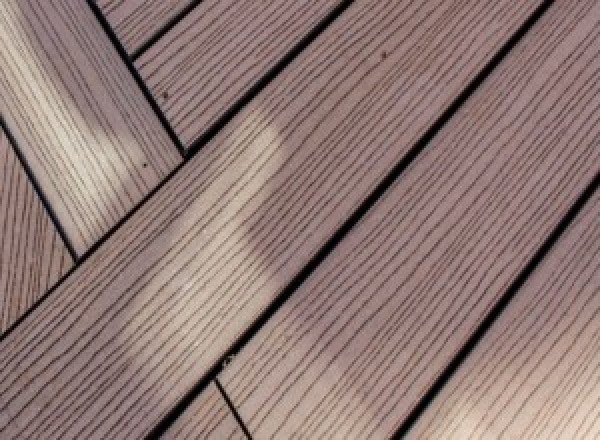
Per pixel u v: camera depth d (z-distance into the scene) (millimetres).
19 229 1355
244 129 1394
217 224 1371
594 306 1365
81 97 1385
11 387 1326
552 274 1373
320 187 1385
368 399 1339
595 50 1430
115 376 1334
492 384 1347
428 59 1421
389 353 1350
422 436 1335
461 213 1384
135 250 1361
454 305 1362
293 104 1403
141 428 1324
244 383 1338
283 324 1354
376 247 1374
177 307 1352
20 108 1378
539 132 1406
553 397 1344
